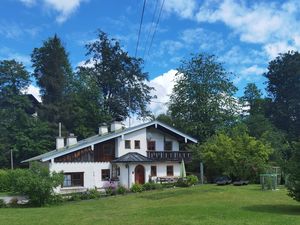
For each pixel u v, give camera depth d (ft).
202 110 189.37
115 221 61.05
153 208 77.30
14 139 226.38
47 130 230.89
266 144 144.25
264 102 257.55
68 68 270.05
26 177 100.32
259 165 133.69
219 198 89.81
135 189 121.49
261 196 91.50
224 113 189.57
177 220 58.75
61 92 257.55
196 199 90.43
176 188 123.65
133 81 261.24
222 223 54.85
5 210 88.63
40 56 262.47
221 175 143.43
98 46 260.42
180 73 196.54
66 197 110.11
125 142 147.13
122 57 259.60
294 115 238.07
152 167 147.74
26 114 234.58
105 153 144.15
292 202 80.07
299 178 69.31
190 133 189.57
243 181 130.72
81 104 248.52
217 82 190.60
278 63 248.32
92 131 240.94
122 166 141.79
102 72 259.19
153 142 154.30
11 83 250.57
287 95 241.76
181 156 154.20
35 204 100.07
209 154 140.26
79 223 60.70
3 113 234.58
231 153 135.33
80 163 138.92
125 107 260.21
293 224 52.70
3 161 224.12
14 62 252.01
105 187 134.62
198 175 155.53
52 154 136.67
